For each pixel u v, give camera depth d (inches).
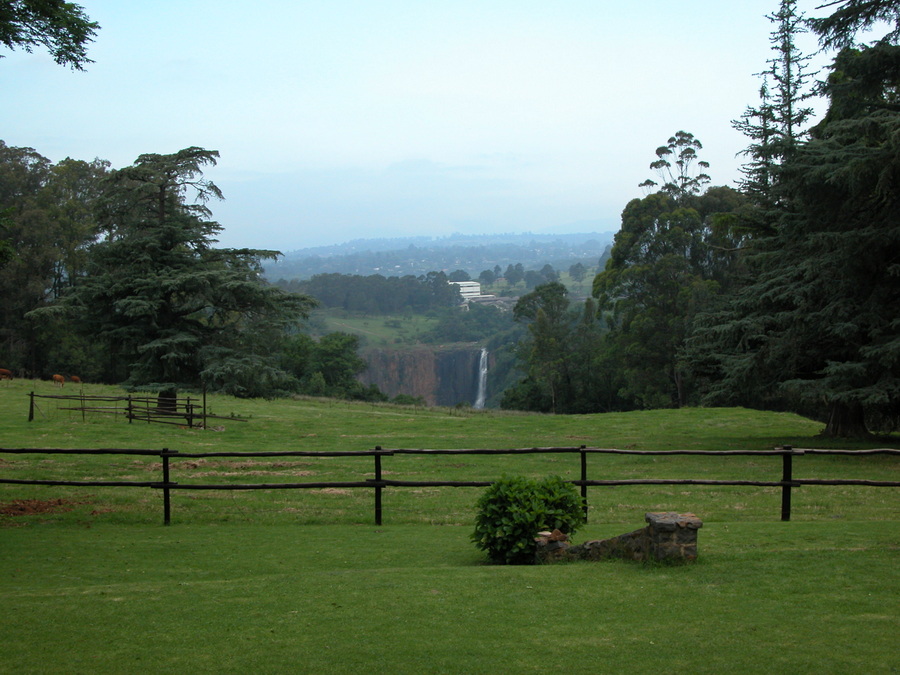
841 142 879.1
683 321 2005.4
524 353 2962.6
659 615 222.1
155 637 211.0
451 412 1635.1
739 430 1089.4
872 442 890.1
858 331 812.6
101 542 370.6
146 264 1128.8
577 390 2731.3
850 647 193.8
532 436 1005.8
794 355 867.4
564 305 2751.0
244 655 196.4
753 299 914.1
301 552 343.9
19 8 446.3
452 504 504.4
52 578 293.7
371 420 1196.5
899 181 762.8
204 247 1218.6
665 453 405.4
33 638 211.2
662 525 276.7
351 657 193.8
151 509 473.7
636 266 2220.7
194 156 1176.8
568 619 220.5
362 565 315.0
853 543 319.6
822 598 234.7
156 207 1190.9
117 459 693.9
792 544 319.6
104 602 246.7
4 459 675.4
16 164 2449.6
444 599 242.5
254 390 1214.3
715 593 241.8
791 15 1397.6
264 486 415.5
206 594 255.1
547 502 315.6
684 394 2218.3
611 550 294.7
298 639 207.5
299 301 1210.6
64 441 792.3
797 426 1124.5
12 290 2274.9
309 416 1261.1
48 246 2310.5
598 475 661.3
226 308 1177.4
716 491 561.6
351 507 490.9
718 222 1069.1
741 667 182.7
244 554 340.8
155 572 304.2
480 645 200.8
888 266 791.7
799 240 900.0
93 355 2411.4
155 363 1135.0
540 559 302.4
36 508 470.3
